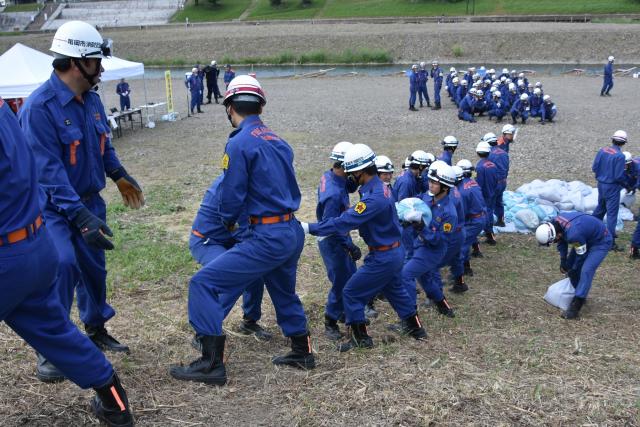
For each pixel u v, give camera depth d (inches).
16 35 2491.4
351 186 247.3
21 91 610.9
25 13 2992.1
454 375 192.2
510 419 166.9
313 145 708.0
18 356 191.9
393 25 2203.5
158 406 165.5
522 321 261.4
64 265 164.6
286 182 179.8
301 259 327.3
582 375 198.8
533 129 812.6
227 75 1134.4
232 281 177.0
